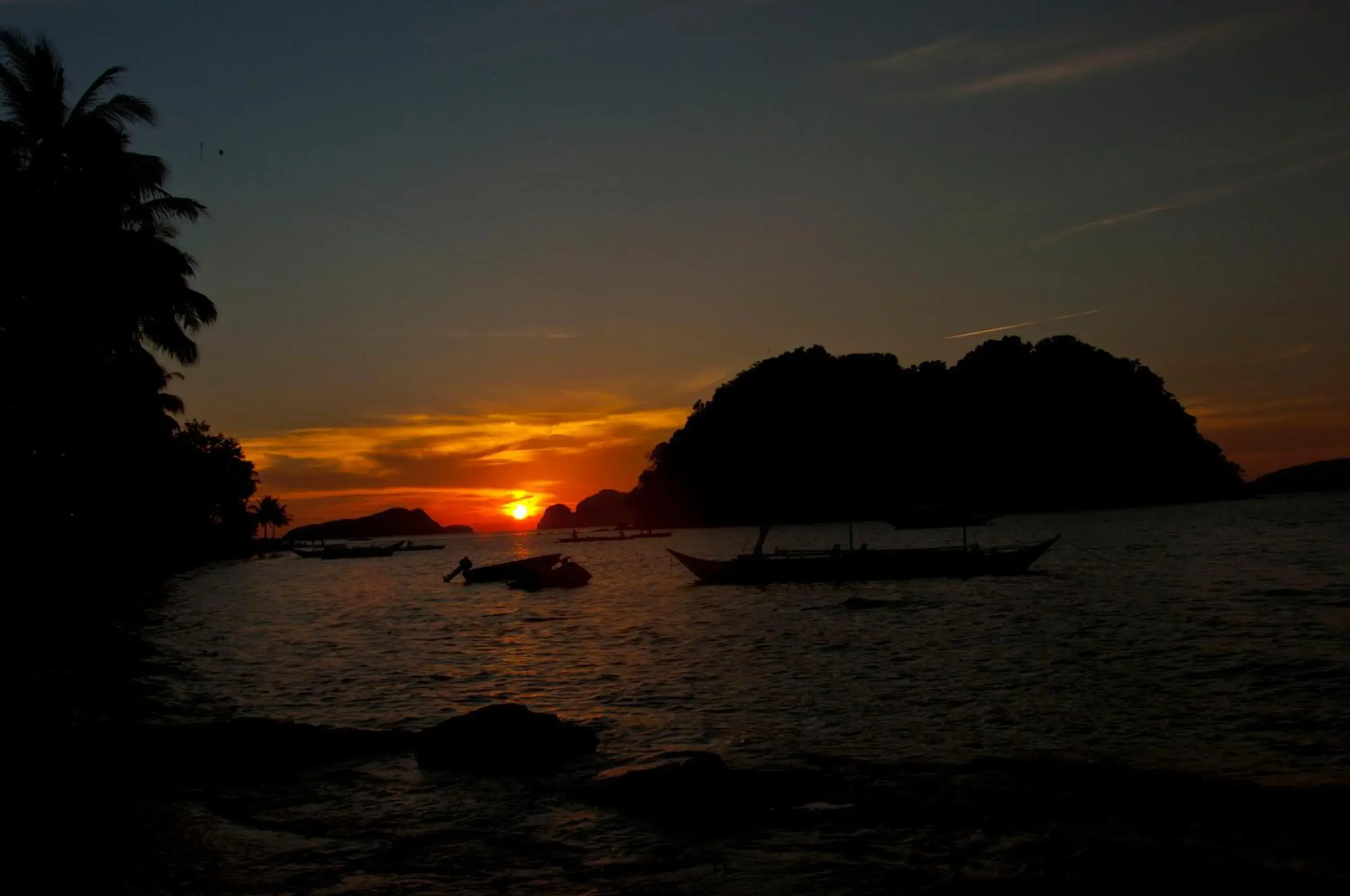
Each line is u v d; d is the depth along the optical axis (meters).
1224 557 46.62
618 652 22.80
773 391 148.25
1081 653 19.83
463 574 56.22
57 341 31.09
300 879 8.40
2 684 17.17
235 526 105.88
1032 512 141.75
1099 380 147.62
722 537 122.56
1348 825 9.25
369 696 17.69
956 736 13.23
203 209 37.28
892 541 87.06
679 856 8.77
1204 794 10.22
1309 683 16.05
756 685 17.62
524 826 9.67
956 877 8.18
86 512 40.72
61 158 32.16
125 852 9.02
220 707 16.56
